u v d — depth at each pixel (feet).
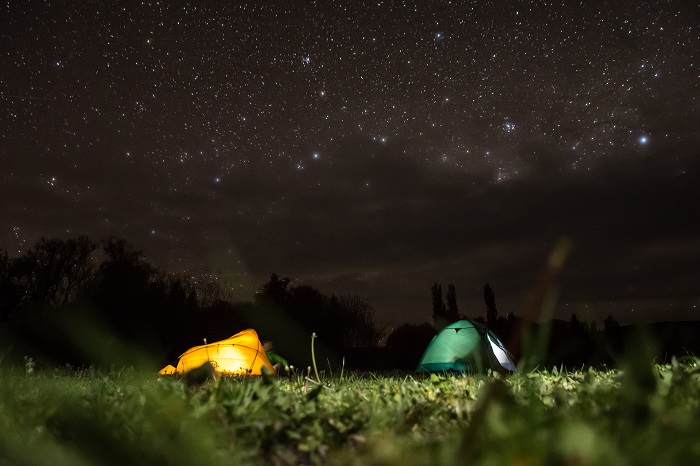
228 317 60.90
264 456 5.65
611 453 4.03
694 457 4.03
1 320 50.08
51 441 5.65
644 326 6.33
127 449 5.07
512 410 5.77
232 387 8.41
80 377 17.67
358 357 64.49
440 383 10.20
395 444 4.99
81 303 46.62
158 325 52.01
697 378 7.64
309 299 67.67
